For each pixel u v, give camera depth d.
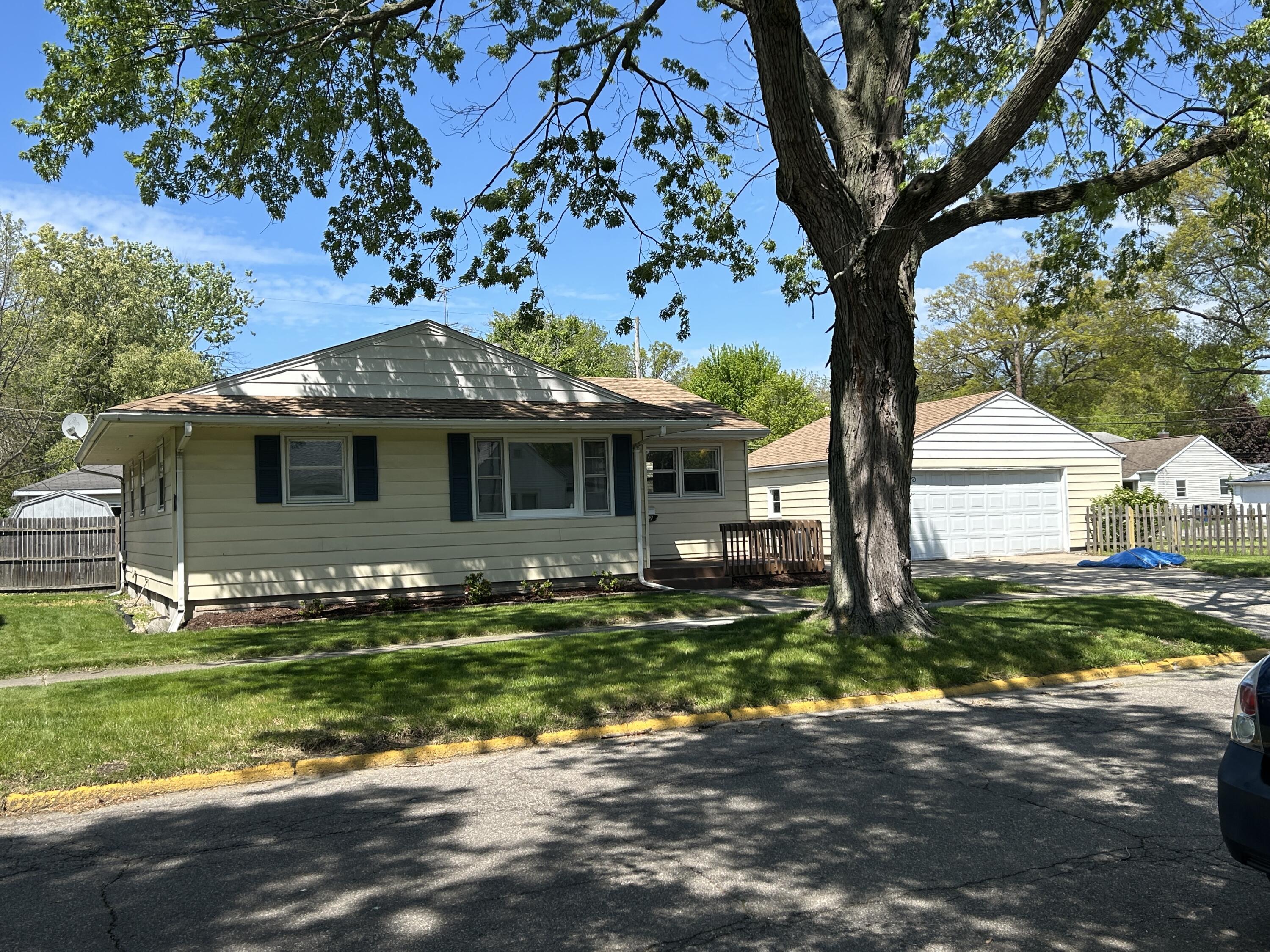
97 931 4.12
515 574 16.81
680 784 6.23
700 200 15.02
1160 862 4.66
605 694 8.48
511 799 6.02
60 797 6.16
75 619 16.05
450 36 13.87
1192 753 6.68
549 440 17.34
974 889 4.37
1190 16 10.70
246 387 15.43
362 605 15.34
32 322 42.72
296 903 4.38
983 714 8.14
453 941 3.93
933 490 25.23
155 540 17.61
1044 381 55.50
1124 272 13.23
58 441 43.41
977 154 8.98
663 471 22.02
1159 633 11.02
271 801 6.17
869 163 10.73
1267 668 3.98
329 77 13.77
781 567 19.53
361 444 15.72
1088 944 3.80
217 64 13.27
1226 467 43.59
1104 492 27.34
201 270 55.91
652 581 18.36
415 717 7.78
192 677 9.44
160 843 5.33
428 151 14.64
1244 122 9.55
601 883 4.54
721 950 3.79
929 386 55.62
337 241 14.72
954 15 11.02
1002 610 12.71
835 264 10.06
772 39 8.73
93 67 11.74
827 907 4.19
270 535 15.05
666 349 64.88
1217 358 40.38
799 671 9.21
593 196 14.56
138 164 13.30
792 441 30.09
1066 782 6.05
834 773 6.41
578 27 13.64
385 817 5.71
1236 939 3.84
